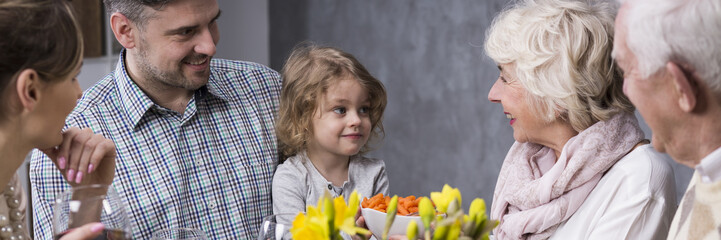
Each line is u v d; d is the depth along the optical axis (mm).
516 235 1480
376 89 1825
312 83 1756
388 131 3863
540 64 1360
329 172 1828
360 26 3820
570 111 1394
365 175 1871
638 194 1368
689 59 896
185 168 1650
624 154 1423
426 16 3590
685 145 974
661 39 909
